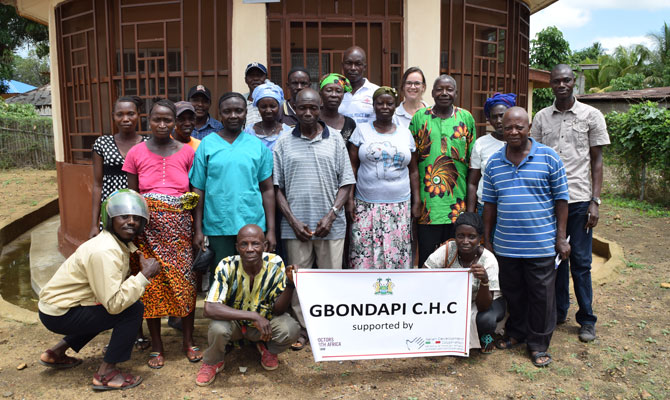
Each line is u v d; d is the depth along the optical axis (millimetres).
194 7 5059
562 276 3996
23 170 15133
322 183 3598
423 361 3539
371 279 3285
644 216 8266
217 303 3141
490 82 5641
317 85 5082
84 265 2971
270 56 4973
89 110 5719
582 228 3846
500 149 3605
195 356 3510
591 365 3416
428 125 3986
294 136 3637
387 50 5047
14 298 5180
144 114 5285
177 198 3373
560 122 3910
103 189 3822
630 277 5211
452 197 3992
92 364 3482
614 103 18375
